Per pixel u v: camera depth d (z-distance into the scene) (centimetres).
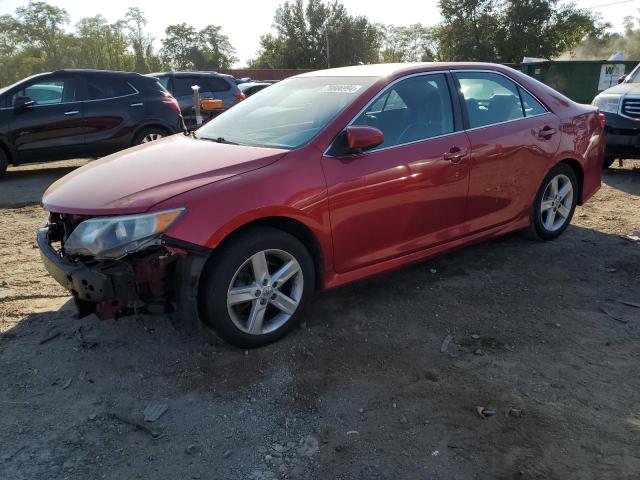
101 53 8169
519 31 4769
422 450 254
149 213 294
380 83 391
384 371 317
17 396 298
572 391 296
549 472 239
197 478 241
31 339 356
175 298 310
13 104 872
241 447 259
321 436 265
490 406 285
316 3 5941
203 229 299
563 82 2561
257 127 401
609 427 267
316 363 326
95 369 322
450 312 388
